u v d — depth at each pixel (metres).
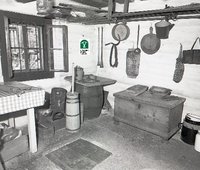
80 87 3.60
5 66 2.93
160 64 3.40
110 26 4.10
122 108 3.31
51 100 3.31
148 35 3.48
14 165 2.20
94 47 4.48
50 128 3.02
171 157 2.45
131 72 3.88
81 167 2.20
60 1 3.44
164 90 3.21
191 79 3.05
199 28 2.87
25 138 2.44
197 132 2.69
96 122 3.62
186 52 2.99
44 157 2.38
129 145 2.75
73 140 2.86
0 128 2.38
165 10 2.27
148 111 2.94
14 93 2.14
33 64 3.53
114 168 2.19
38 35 3.42
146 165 2.27
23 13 3.05
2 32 2.82
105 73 4.43
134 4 3.64
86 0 3.51
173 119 2.87
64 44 3.64
